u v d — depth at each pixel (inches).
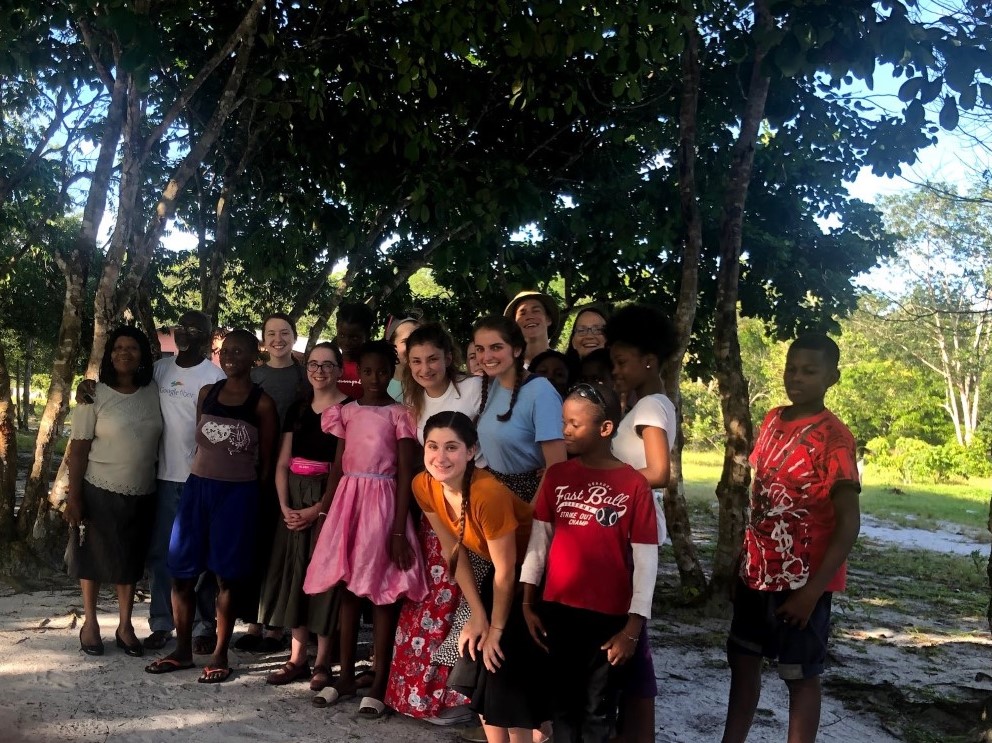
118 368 200.7
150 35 248.8
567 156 418.9
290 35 349.1
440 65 347.6
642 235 391.9
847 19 193.9
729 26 346.0
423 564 172.7
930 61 192.4
